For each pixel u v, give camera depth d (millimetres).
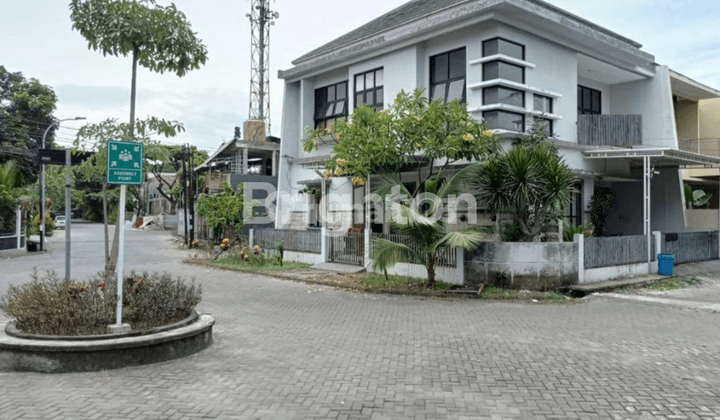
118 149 6195
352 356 6395
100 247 26922
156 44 7680
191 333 6383
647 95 18281
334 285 12484
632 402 4844
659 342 7191
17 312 6211
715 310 9609
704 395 5043
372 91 17297
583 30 15102
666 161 16391
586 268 12062
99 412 4508
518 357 6355
